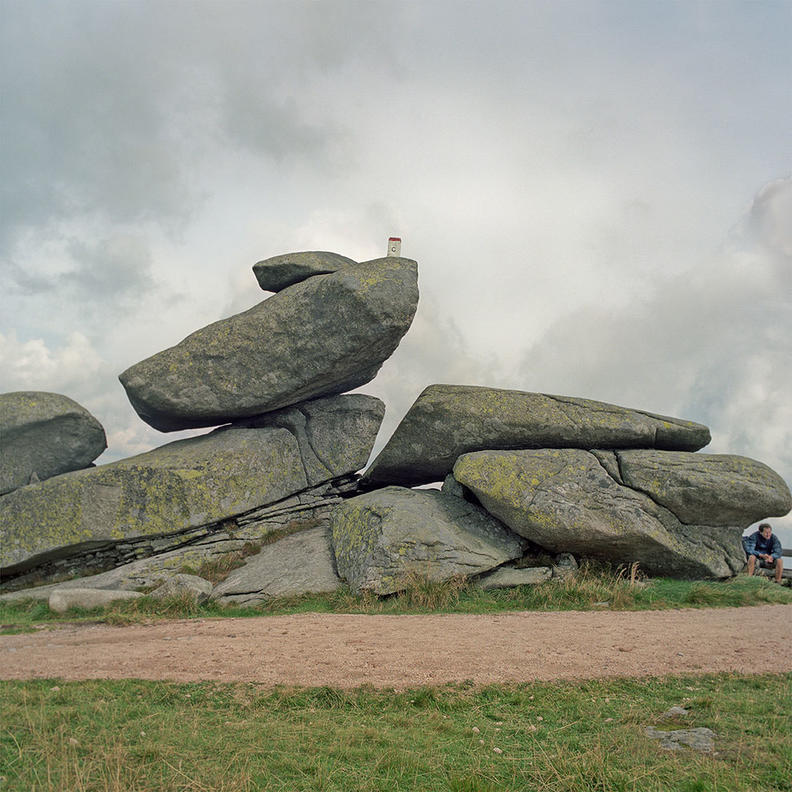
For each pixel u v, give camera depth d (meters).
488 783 5.54
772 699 7.79
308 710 7.41
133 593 14.40
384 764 5.95
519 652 9.67
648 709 7.47
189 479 17.97
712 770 5.76
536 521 16.02
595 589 14.35
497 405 18.33
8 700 7.48
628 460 17.22
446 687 8.15
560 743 6.52
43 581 17.81
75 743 6.19
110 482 17.98
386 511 16.12
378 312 18.12
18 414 18.94
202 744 6.31
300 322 18.61
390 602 14.12
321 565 16.08
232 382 19.05
